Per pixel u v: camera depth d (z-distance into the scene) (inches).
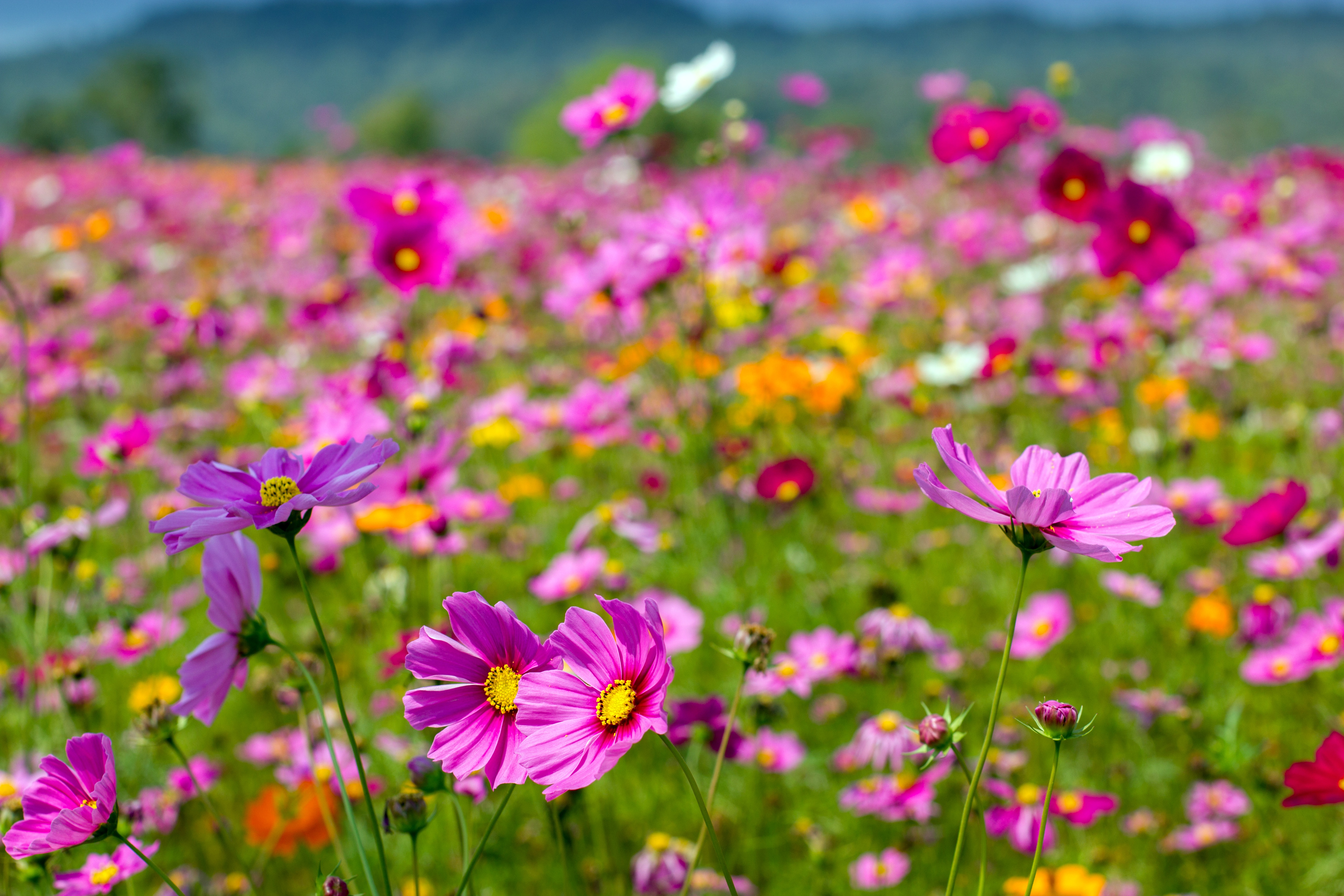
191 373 174.7
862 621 104.0
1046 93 195.8
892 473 157.2
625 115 136.1
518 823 89.0
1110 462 148.2
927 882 89.4
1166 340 168.4
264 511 44.9
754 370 127.3
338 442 91.2
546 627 120.5
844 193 329.1
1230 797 90.7
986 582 134.4
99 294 236.8
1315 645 93.3
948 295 228.2
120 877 64.3
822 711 108.5
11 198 368.8
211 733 103.9
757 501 128.7
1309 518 108.3
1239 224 215.5
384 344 131.8
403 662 49.4
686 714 78.6
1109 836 94.0
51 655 92.4
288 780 88.0
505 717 45.9
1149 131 262.1
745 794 98.1
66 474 159.3
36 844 45.6
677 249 125.5
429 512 96.2
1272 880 86.5
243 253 296.4
